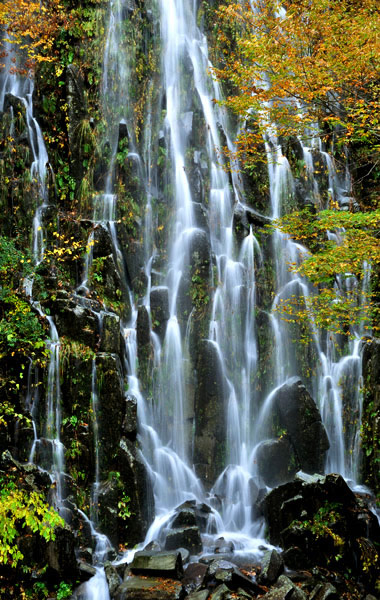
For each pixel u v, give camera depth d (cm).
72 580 822
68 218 1208
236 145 1430
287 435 1144
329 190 1460
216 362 1172
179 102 1428
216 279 1263
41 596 789
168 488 1098
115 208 1232
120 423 1004
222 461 1140
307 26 955
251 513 1054
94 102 1294
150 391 1143
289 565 880
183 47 1460
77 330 1020
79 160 1252
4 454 866
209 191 1350
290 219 1028
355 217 870
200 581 811
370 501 1069
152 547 911
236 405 1194
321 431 1135
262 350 1241
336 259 886
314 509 923
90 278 1152
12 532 742
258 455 1140
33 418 964
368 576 881
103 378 1000
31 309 1016
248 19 1209
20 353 959
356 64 900
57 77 1284
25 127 1253
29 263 1066
